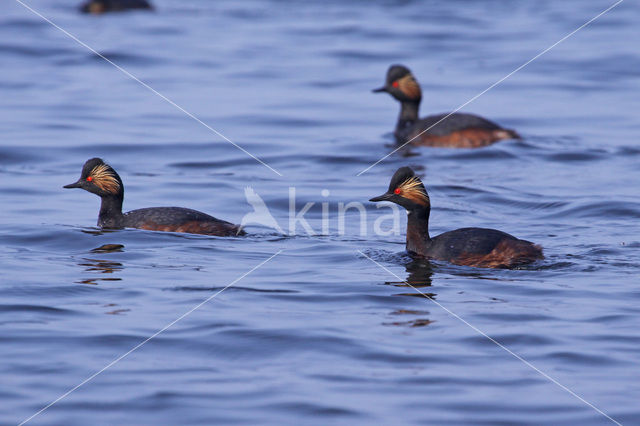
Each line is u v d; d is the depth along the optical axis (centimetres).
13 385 1432
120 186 2450
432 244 2214
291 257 2197
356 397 1396
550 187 2959
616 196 2798
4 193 2834
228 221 2564
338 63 5125
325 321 1714
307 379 1460
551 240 2347
